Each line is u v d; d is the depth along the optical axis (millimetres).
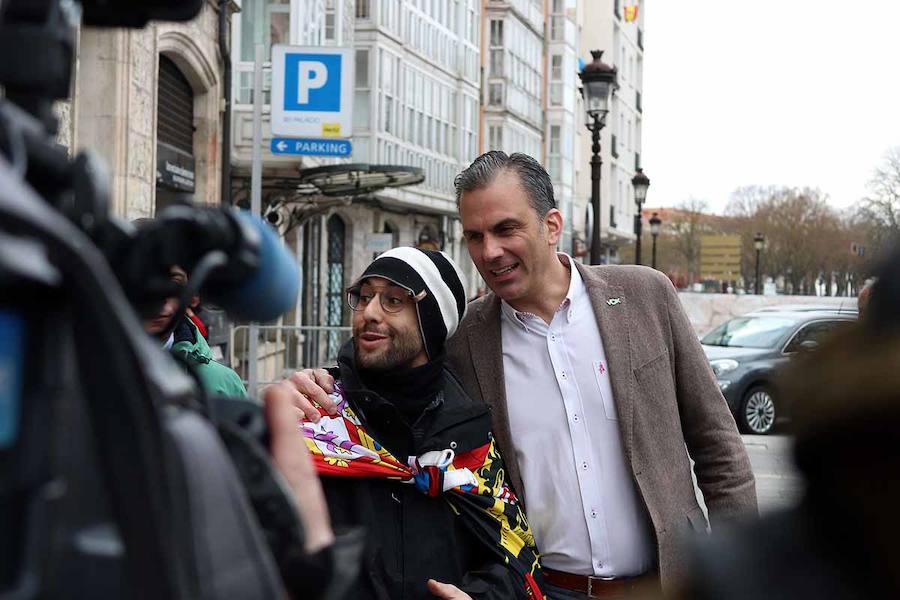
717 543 1138
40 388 792
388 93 31016
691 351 3428
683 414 3486
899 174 41781
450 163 37188
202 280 1033
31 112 929
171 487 859
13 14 936
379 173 19250
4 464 769
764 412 16938
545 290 3365
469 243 3395
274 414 1311
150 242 1002
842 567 1076
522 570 3084
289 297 1168
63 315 805
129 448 808
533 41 48250
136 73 12250
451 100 37375
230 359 11953
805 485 1108
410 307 3094
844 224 80625
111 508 820
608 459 3307
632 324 3359
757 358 17109
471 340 3420
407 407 3059
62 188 915
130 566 819
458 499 3031
